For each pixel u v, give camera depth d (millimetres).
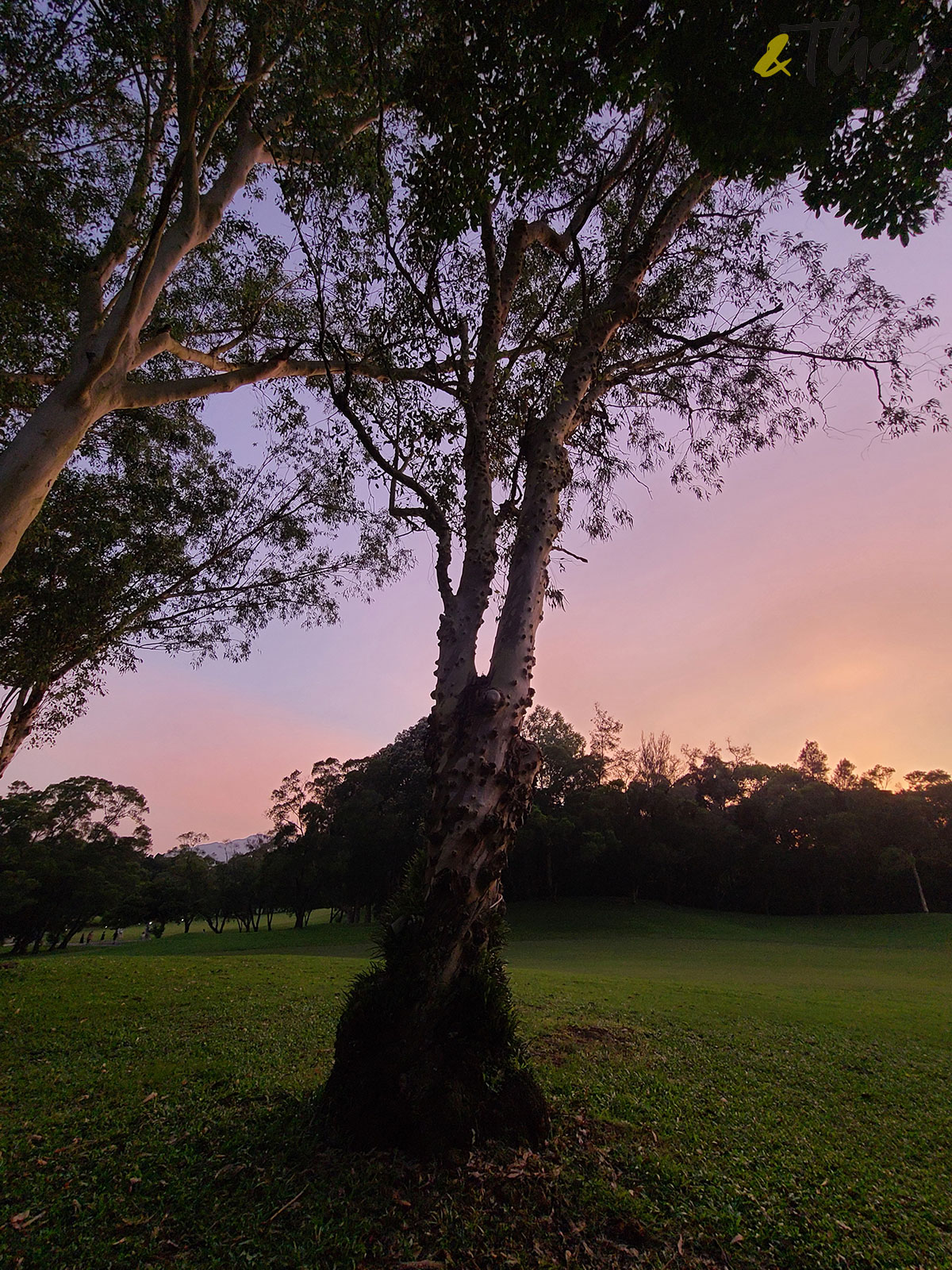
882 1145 6320
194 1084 6934
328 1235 4066
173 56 8125
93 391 8812
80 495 13945
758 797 54281
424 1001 5324
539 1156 5059
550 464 7344
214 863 64562
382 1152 4891
